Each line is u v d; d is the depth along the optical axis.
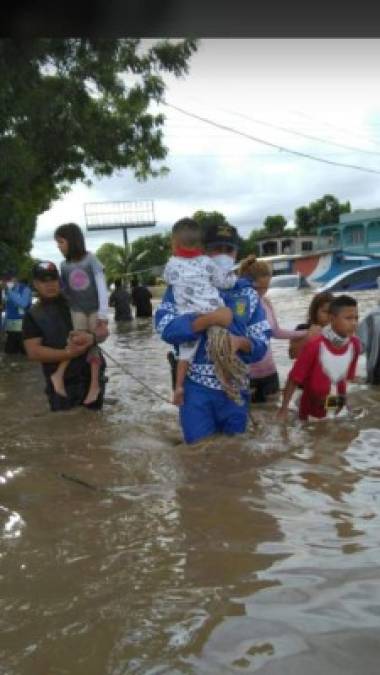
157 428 5.35
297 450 4.40
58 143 16.09
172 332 4.40
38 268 6.18
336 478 3.80
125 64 16.03
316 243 58.41
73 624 2.25
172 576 2.59
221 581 2.53
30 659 2.06
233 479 3.81
